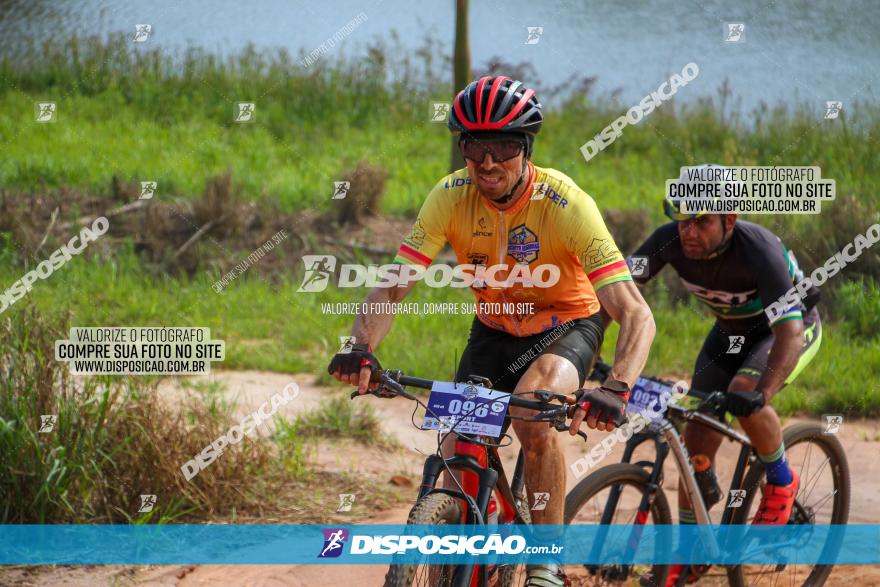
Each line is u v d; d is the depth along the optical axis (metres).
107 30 18.56
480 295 4.96
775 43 18.75
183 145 16.97
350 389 9.66
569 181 4.68
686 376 9.96
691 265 5.73
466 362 5.05
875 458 7.95
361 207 14.54
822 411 9.11
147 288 12.43
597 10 19.61
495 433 3.92
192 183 15.12
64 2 18.17
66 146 16.19
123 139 16.83
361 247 13.70
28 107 17.58
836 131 15.82
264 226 14.05
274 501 6.86
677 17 19.50
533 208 4.64
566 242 4.61
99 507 6.27
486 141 4.32
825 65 17.83
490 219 4.71
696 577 5.55
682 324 11.54
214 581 5.58
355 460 7.83
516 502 4.65
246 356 10.43
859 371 9.77
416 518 3.75
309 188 15.30
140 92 18.64
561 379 4.36
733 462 8.00
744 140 16.97
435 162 17.52
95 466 6.11
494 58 18.48
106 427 6.37
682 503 5.57
